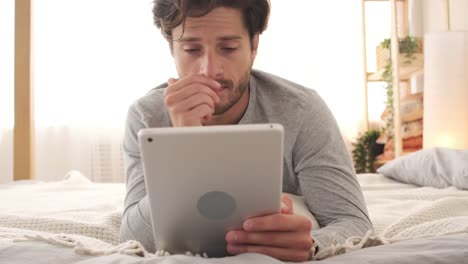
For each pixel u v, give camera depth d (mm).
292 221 569
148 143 505
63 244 604
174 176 527
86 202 1416
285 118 957
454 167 1526
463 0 2576
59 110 2875
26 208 1284
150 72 2943
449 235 651
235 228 581
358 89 3072
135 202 865
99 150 2900
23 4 2256
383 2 3094
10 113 2812
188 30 838
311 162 915
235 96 891
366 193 1502
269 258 523
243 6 852
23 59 2254
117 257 541
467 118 2219
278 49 3029
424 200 1344
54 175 2869
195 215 564
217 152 511
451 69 2227
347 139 3055
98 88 2900
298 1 3035
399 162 1760
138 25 2932
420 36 2926
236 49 866
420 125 2629
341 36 3068
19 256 552
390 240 680
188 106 734
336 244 674
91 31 2891
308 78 3047
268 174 529
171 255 573
